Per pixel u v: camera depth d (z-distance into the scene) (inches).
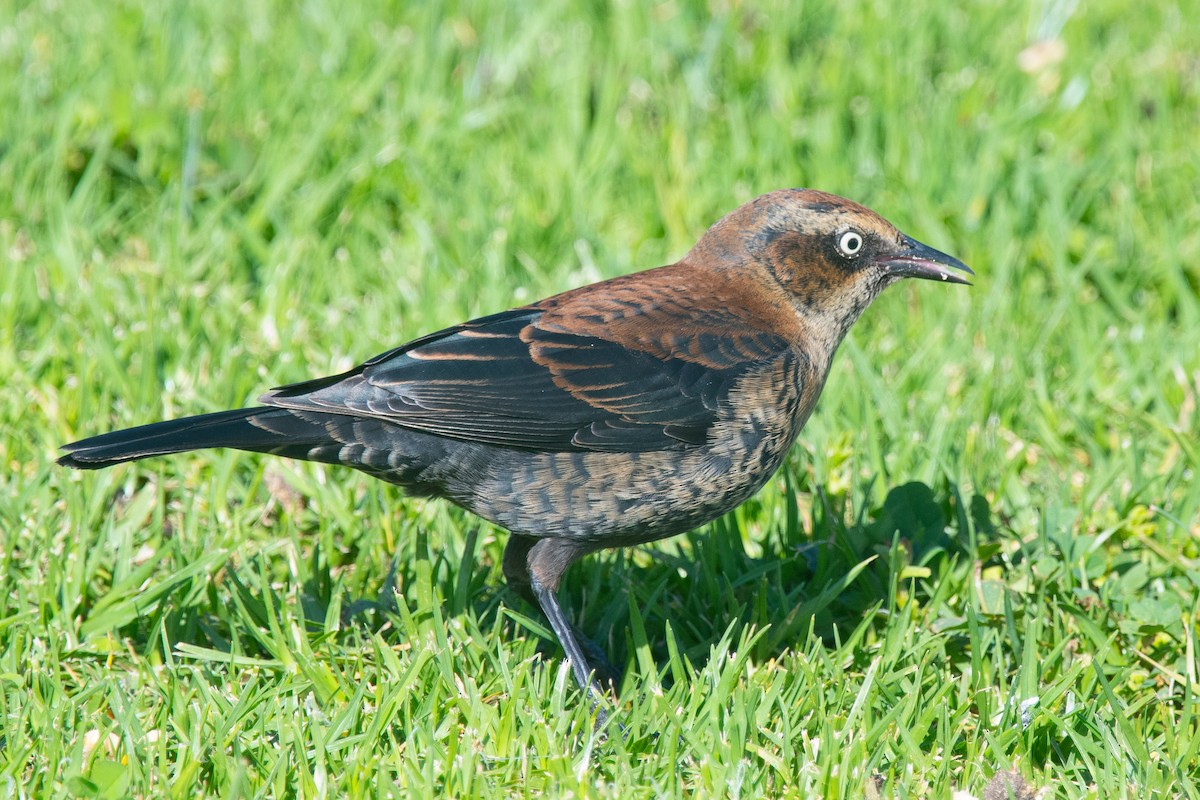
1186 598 350.9
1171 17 689.6
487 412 311.7
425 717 298.2
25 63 590.9
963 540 365.7
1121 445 413.4
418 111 581.3
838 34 658.2
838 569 364.5
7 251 480.4
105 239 509.0
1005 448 419.2
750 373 326.3
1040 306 494.0
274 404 305.1
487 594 361.7
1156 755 295.9
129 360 438.0
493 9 649.6
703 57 614.2
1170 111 609.3
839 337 356.5
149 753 282.0
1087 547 363.9
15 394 417.4
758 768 290.2
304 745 288.7
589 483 319.0
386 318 469.1
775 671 323.0
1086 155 580.1
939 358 456.8
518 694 303.3
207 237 502.6
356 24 640.4
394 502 388.8
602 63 633.0
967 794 277.4
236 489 391.9
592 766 290.2
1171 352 462.0
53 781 273.1
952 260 352.2
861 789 280.5
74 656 327.0
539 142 573.3
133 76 579.8
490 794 275.6
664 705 298.8
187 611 340.5
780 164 562.3
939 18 666.2
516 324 324.5
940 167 555.2
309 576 358.3
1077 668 309.6
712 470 323.9
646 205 538.0
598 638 353.1
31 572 353.7
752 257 345.7
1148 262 505.4
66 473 386.9
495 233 509.7
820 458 399.9
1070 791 283.9
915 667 317.1
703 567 359.9
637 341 324.5
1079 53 644.1
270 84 589.3
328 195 524.1
